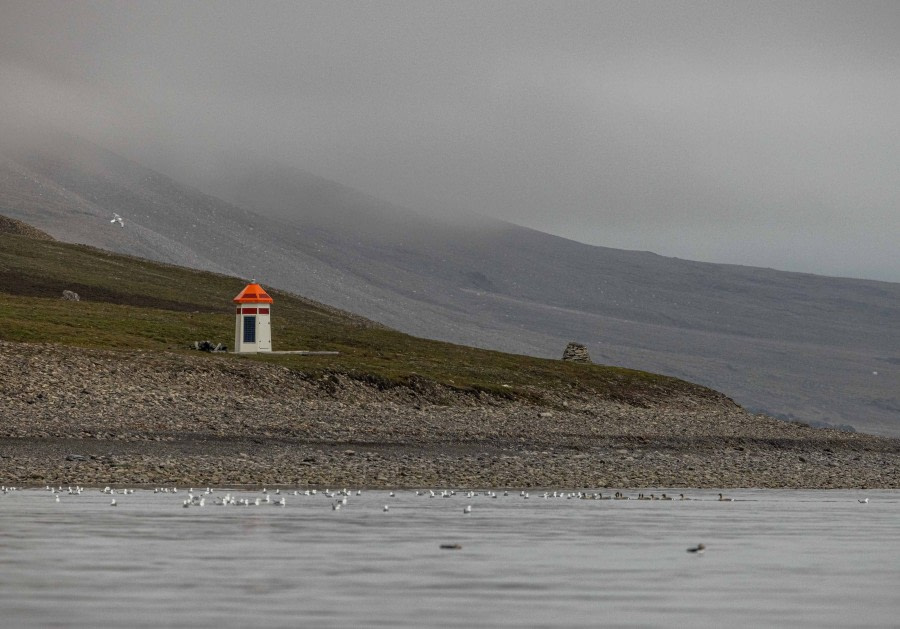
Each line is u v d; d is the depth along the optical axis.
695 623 64.62
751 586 77.69
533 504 140.50
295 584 75.50
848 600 72.75
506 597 71.94
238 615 64.88
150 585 74.25
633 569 84.56
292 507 128.62
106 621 62.72
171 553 88.81
